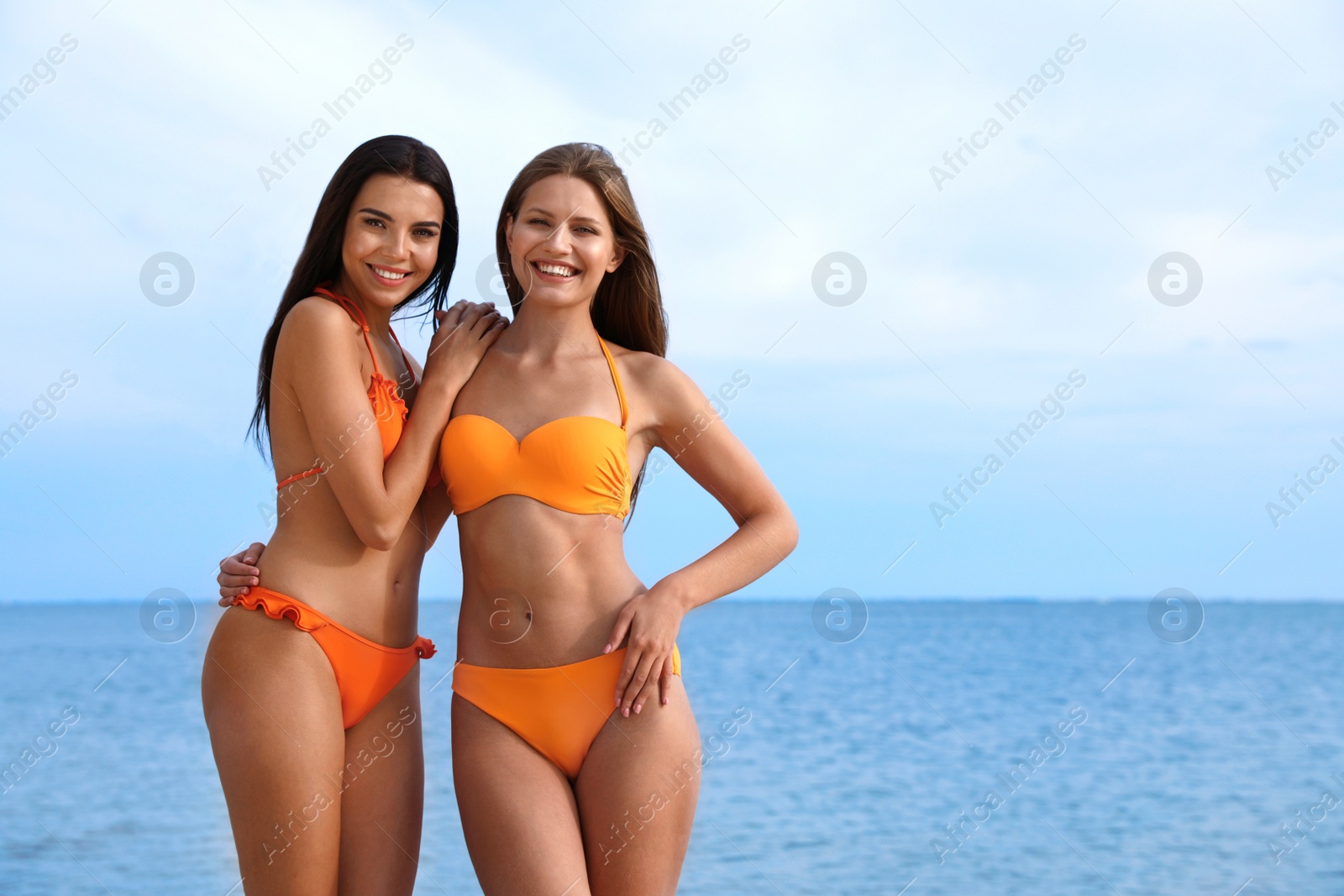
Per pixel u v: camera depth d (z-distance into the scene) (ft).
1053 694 83.71
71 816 39.34
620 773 8.90
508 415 9.43
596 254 9.55
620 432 9.41
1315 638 138.21
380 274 9.60
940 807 45.06
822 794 47.21
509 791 8.80
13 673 95.66
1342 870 35.81
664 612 9.08
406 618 9.78
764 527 9.68
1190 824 42.65
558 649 9.07
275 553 9.27
